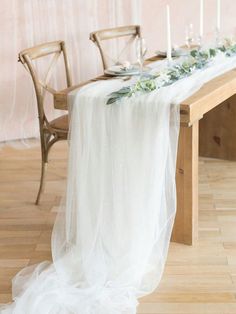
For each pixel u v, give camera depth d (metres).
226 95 2.70
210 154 3.89
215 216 3.00
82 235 2.57
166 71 2.84
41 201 3.28
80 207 2.55
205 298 2.27
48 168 3.81
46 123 3.09
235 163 3.79
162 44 4.70
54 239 2.68
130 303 2.23
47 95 4.52
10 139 4.50
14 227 2.96
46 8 4.34
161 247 2.54
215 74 2.85
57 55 3.36
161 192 2.46
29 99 4.48
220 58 3.20
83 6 4.44
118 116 2.42
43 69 4.41
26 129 4.52
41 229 2.94
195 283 2.38
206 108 2.47
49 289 2.31
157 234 2.52
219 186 3.41
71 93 2.55
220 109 3.76
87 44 4.53
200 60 3.06
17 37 4.32
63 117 3.21
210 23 4.71
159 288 2.36
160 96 2.41
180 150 2.56
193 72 2.88
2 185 3.55
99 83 2.72
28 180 3.62
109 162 2.49
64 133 3.02
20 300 2.23
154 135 2.38
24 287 2.35
